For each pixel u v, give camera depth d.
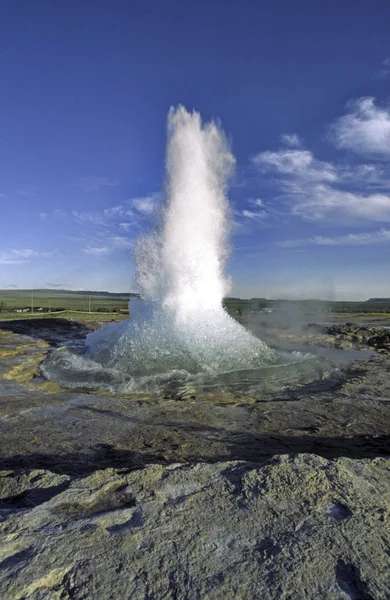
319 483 3.19
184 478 3.36
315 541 2.48
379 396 7.86
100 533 2.58
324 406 7.08
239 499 3.00
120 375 9.39
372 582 2.15
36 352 12.66
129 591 2.11
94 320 26.11
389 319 33.50
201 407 7.03
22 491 3.38
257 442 5.29
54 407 6.95
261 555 2.37
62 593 2.12
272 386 8.75
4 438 5.38
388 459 3.74
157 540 2.51
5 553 2.41
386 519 2.72
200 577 2.20
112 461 4.55
